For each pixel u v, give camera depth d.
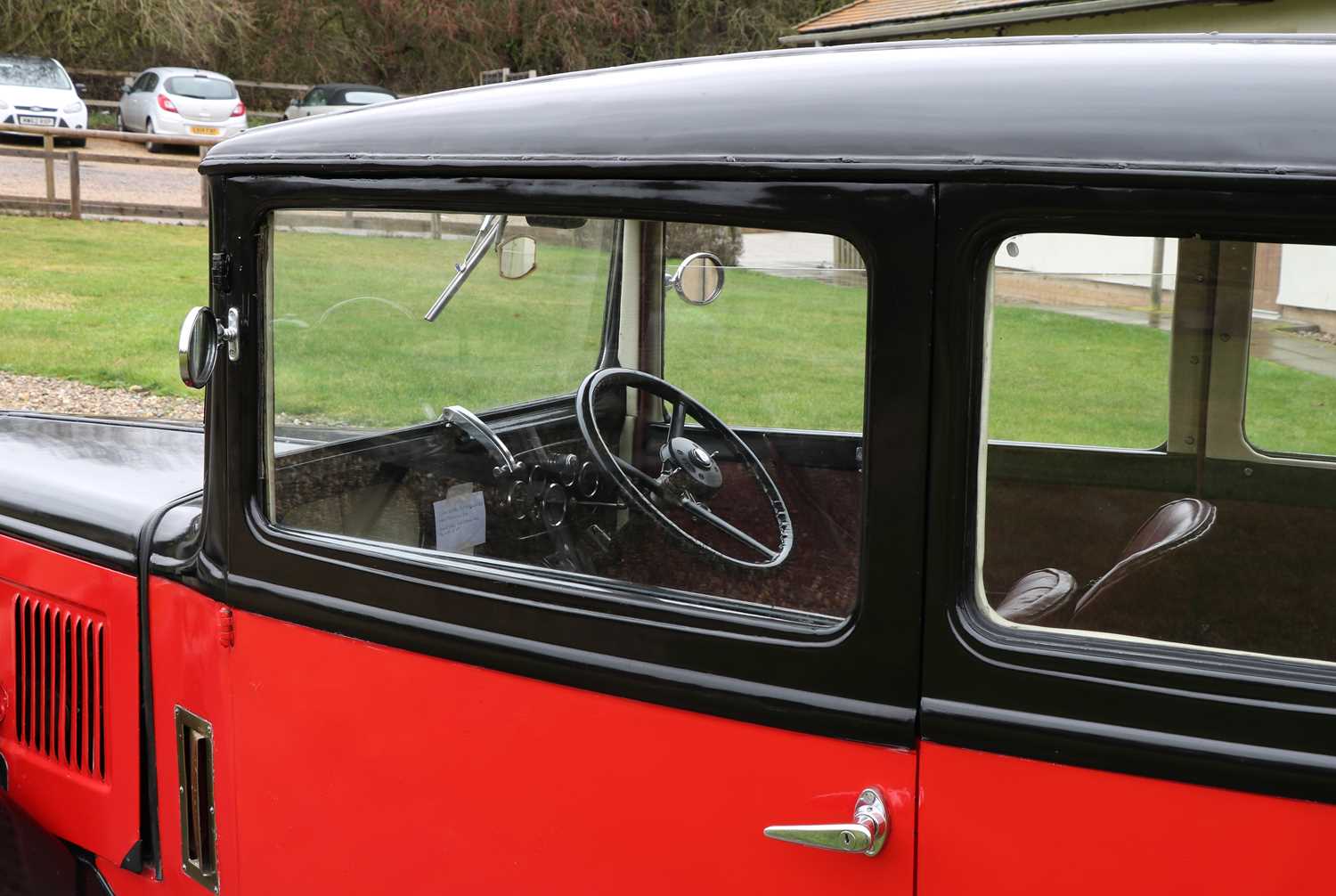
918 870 1.36
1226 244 1.40
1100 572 1.49
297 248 1.76
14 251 14.13
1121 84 1.30
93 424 2.93
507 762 1.61
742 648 1.44
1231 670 1.24
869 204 1.35
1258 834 1.22
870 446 1.36
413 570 1.68
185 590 1.95
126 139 20.88
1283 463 1.58
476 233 1.71
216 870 1.97
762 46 30.23
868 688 1.38
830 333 1.44
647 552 1.65
